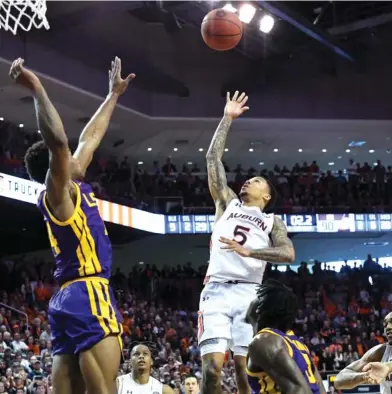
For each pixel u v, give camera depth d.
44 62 20.55
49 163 3.99
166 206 24.53
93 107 22.86
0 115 23.30
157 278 25.09
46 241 25.45
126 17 23.11
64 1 20.00
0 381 12.69
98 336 3.99
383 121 25.42
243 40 23.38
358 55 25.34
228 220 5.50
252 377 4.04
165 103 24.36
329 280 26.14
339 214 25.56
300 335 22.27
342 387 5.58
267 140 27.23
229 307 5.37
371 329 23.23
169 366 14.48
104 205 22.19
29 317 18.89
